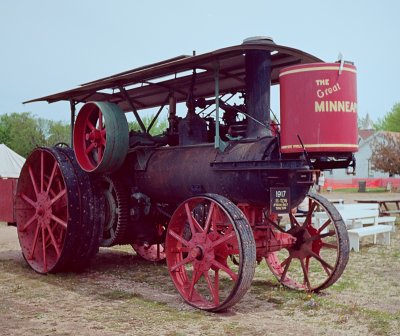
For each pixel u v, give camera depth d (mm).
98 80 8195
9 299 6398
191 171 6758
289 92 5480
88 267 8750
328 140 5324
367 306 6109
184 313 5695
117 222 7953
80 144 7762
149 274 8148
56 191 8719
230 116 7445
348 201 25531
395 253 10109
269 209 6156
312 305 5961
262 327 5156
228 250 5801
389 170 41125
